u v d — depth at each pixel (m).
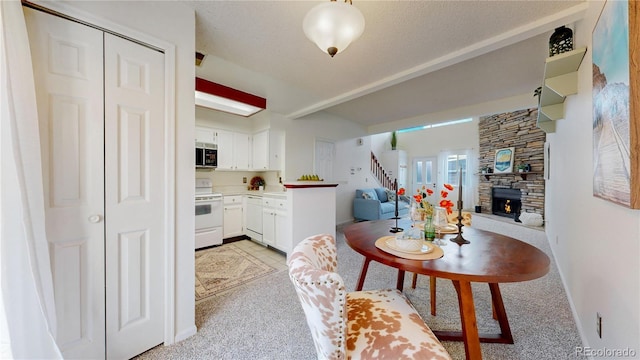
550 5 1.53
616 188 0.94
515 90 3.36
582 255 1.60
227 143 4.16
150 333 1.43
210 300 2.02
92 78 1.23
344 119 5.50
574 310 1.78
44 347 1.02
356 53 2.15
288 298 2.06
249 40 1.96
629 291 0.94
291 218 2.89
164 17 1.47
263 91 3.13
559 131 2.44
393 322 0.98
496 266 1.05
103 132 1.26
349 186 5.68
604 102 1.06
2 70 0.93
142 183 1.40
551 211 3.40
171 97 1.50
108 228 1.28
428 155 8.09
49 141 1.11
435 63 2.24
